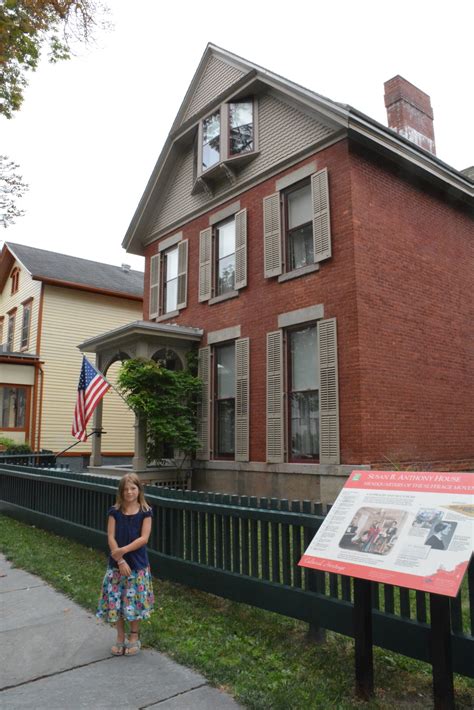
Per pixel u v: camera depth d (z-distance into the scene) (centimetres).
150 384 1260
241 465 1188
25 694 368
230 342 1299
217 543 535
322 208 1076
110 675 394
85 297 2252
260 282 1215
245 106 1300
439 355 1136
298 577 446
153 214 1617
